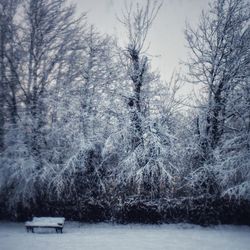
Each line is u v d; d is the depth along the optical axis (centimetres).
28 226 1318
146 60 1716
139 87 1722
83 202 1530
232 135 1630
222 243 1138
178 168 1644
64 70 1875
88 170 1611
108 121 1681
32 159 1531
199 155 1648
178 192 1592
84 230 1379
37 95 1761
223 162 1501
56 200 1559
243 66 1706
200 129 1702
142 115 1641
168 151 1611
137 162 1570
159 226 1448
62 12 1928
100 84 1750
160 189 1586
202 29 1775
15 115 1731
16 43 1803
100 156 1638
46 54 1839
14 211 1557
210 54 1741
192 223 1485
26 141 1605
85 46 1908
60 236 1241
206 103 1745
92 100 1684
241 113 1630
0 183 1532
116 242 1134
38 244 1095
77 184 1573
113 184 1577
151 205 1490
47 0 1855
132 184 1578
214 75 1717
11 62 1780
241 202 1497
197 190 1573
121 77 1748
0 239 1181
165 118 1688
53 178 1506
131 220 1498
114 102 1689
